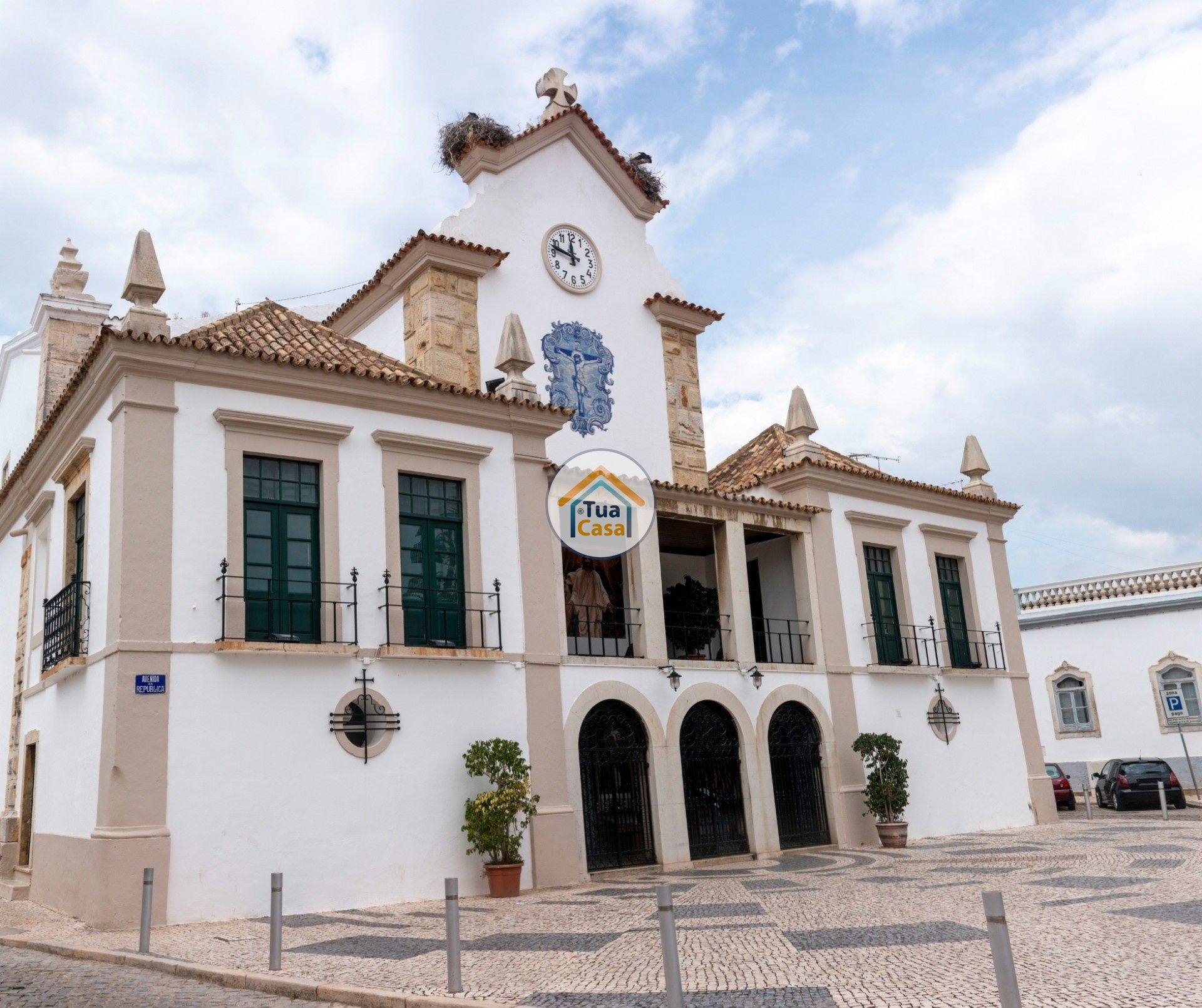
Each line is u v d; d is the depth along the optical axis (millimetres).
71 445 15391
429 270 18578
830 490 21188
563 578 16766
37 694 16312
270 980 8172
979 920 9977
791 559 21156
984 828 21828
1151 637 32531
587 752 16297
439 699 14586
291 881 12789
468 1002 7105
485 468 15945
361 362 16000
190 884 12070
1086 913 10008
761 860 17547
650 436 21125
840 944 8977
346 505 14344
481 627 15203
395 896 13555
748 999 6996
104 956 9969
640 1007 6891
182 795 12250
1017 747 23266
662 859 16500
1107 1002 6465
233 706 12828
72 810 13539
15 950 11016
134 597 12414
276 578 13695
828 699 19797
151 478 12852
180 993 8141
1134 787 27062
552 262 20422
